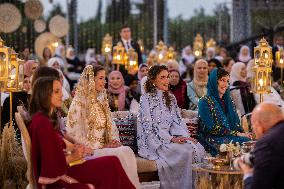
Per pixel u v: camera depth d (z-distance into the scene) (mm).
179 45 23156
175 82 11141
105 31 22844
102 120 8250
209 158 7875
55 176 6406
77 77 16500
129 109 10977
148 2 23031
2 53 8477
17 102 9680
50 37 16250
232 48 19562
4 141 8172
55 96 6621
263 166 5613
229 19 22297
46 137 6438
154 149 8633
